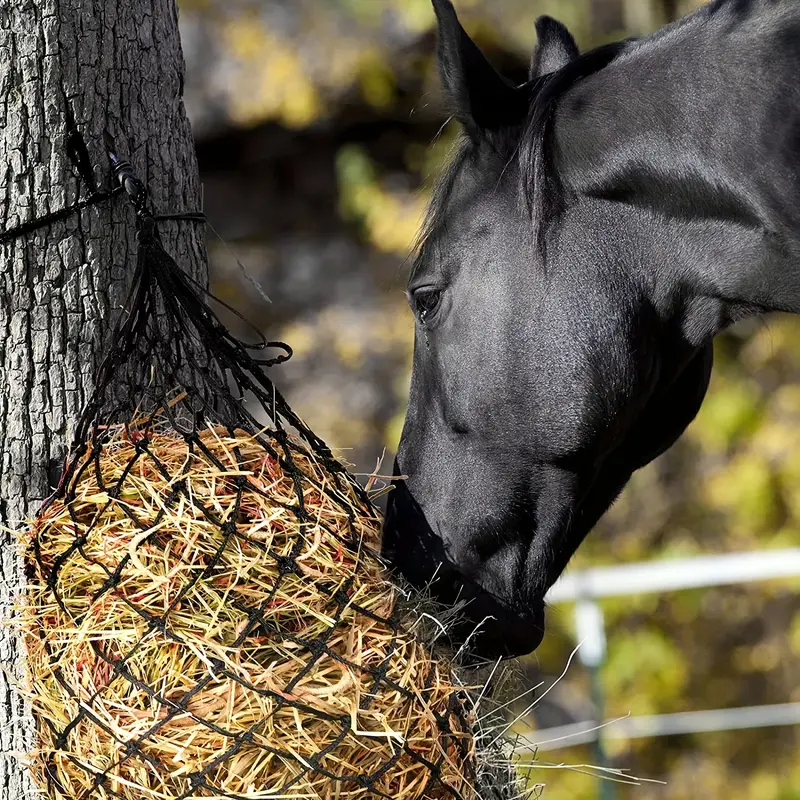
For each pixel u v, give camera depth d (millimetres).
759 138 3279
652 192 3447
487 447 3588
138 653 2756
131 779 2760
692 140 3367
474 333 3551
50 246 3438
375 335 13961
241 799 2697
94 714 2758
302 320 14484
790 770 11945
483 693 3447
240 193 15211
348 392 13812
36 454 3461
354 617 2904
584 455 3574
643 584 6316
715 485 12156
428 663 2998
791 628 12234
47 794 3035
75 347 3479
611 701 11805
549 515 3654
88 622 2812
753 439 12117
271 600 2816
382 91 13789
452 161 3668
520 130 3578
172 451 3080
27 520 3312
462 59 3490
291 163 15055
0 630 3455
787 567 6234
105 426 3299
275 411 3121
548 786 11156
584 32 12930
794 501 11867
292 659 2779
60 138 3428
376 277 14711
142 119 3629
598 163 3459
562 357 3496
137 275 3150
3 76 3363
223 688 2721
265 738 2707
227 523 2854
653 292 3543
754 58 3322
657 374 3660
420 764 2889
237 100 14102
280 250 15156
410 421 3750
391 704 2855
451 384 3598
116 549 2867
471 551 3594
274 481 3037
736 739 12180
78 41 3449
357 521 3143
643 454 3963
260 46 14117
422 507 3637
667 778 12156
